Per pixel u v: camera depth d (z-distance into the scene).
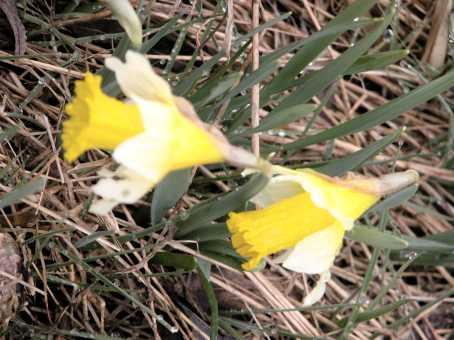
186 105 0.28
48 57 0.41
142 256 0.38
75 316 0.37
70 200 0.37
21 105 0.38
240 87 0.37
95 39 0.41
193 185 0.42
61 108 0.38
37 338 0.35
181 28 0.41
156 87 0.27
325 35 0.38
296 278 0.44
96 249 0.38
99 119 0.27
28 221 0.36
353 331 0.44
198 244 0.38
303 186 0.30
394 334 0.45
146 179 0.28
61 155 0.38
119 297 0.39
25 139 0.38
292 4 0.52
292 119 0.36
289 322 0.42
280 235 0.30
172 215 0.38
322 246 0.30
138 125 0.27
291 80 0.40
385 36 0.54
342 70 0.38
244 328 0.40
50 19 0.41
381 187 0.31
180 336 0.39
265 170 0.28
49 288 0.37
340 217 0.30
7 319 0.34
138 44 0.33
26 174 0.37
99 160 0.38
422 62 0.55
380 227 0.40
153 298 0.38
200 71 0.38
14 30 0.39
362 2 0.37
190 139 0.27
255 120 0.38
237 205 0.33
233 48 0.47
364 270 0.48
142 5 0.41
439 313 0.48
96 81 0.27
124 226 0.39
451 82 0.37
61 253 0.37
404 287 0.48
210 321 0.40
